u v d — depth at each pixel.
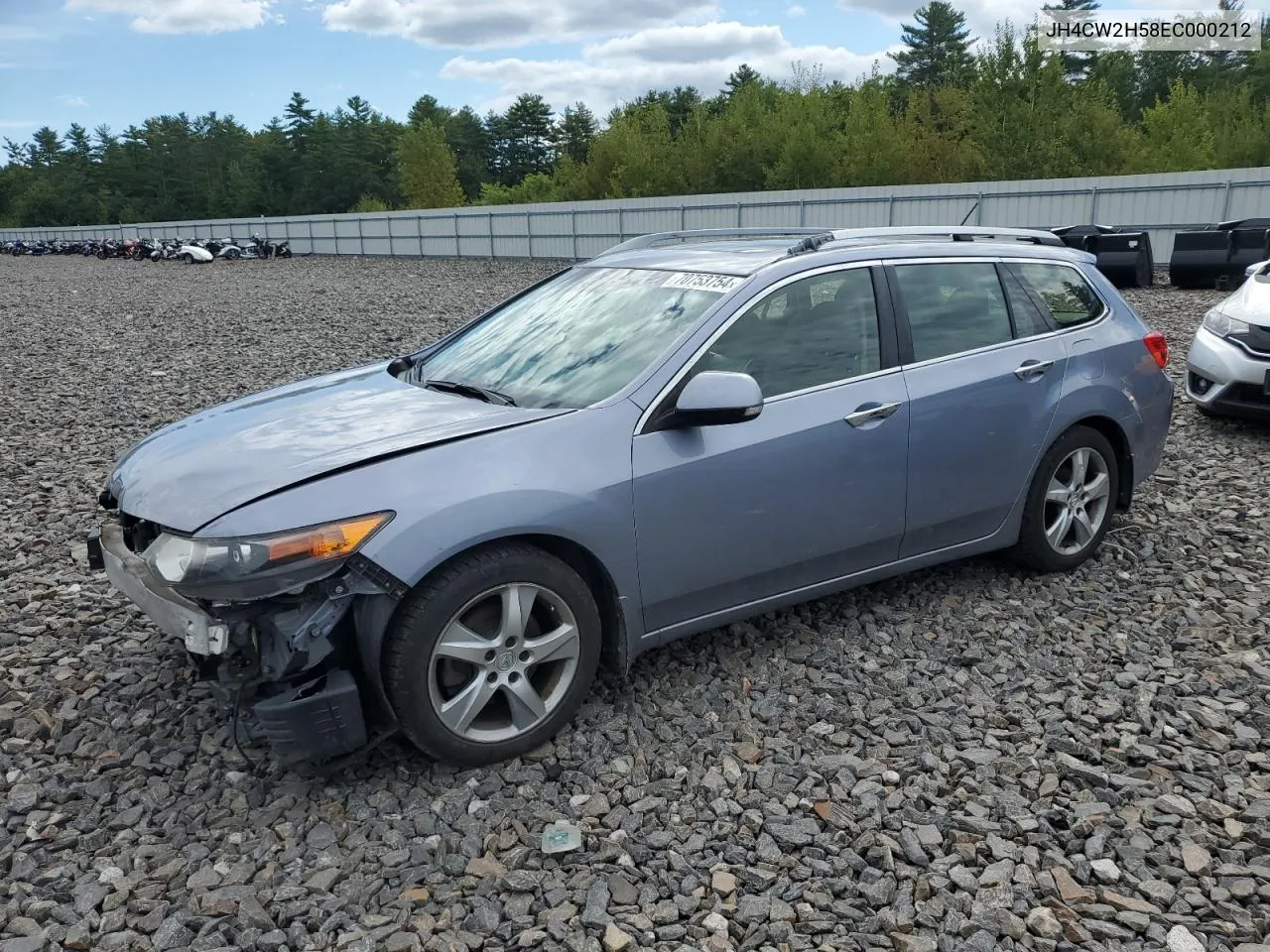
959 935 2.55
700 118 61.19
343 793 3.19
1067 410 4.50
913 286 4.19
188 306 20.58
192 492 3.14
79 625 4.48
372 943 2.56
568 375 3.74
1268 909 2.62
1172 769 3.25
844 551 3.97
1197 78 77.06
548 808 3.09
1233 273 17.08
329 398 3.97
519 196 85.25
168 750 3.46
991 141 50.22
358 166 102.06
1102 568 4.88
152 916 2.66
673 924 2.61
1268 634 4.17
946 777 3.23
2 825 3.09
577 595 3.33
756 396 3.32
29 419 9.20
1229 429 7.57
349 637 3.10
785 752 3.38
